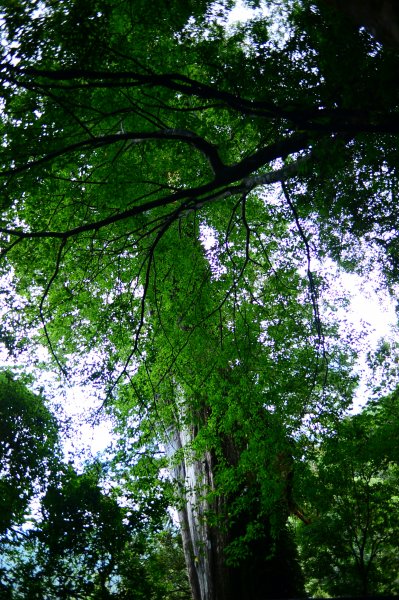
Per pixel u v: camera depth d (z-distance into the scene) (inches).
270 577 657.0
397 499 567.8
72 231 321.1
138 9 455.8
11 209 603.2
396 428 561.3
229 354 650.8
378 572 553.6
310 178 538.6
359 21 172.7
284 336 666.8
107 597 522.3
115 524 550.6
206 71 511.5
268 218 687.1
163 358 667.4
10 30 389.4
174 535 850.8
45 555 529.7
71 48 400.2
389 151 516.1
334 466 560.1
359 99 334.3
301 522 742.5
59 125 446.9
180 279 676.7
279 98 447.5
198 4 466.9
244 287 679.7
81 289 654.5
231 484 630.5
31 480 620.1
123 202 566.9
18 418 653.9
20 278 717.3
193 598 702.5
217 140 585.0
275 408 624.7
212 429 658.2
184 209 370.6
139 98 494.0
